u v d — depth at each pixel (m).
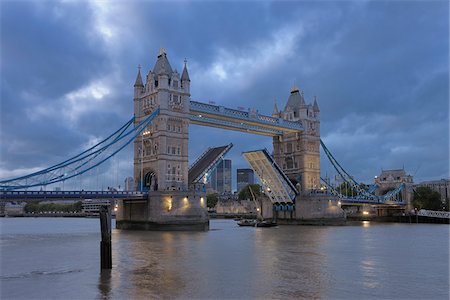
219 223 137.50
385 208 152.12
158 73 97.62
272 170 111.88
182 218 90.88
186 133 97.62
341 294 30.14
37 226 140.38
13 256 48.72
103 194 86.69
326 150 130.75
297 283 33.41
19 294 30.12
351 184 138.62
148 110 97.81
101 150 93.88
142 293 30.14
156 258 45.66
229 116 105.44
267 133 120.81
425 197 155.50
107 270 38.41
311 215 117.50
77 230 107.50
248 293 30.27
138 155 100.25
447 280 34.84
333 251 52.78
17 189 80.38
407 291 31.16
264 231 90.69
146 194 92.19
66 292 30.48
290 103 129.88
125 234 79.62
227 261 43.91
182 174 96.31
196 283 33.22
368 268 40.19
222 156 101.56
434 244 61.94
